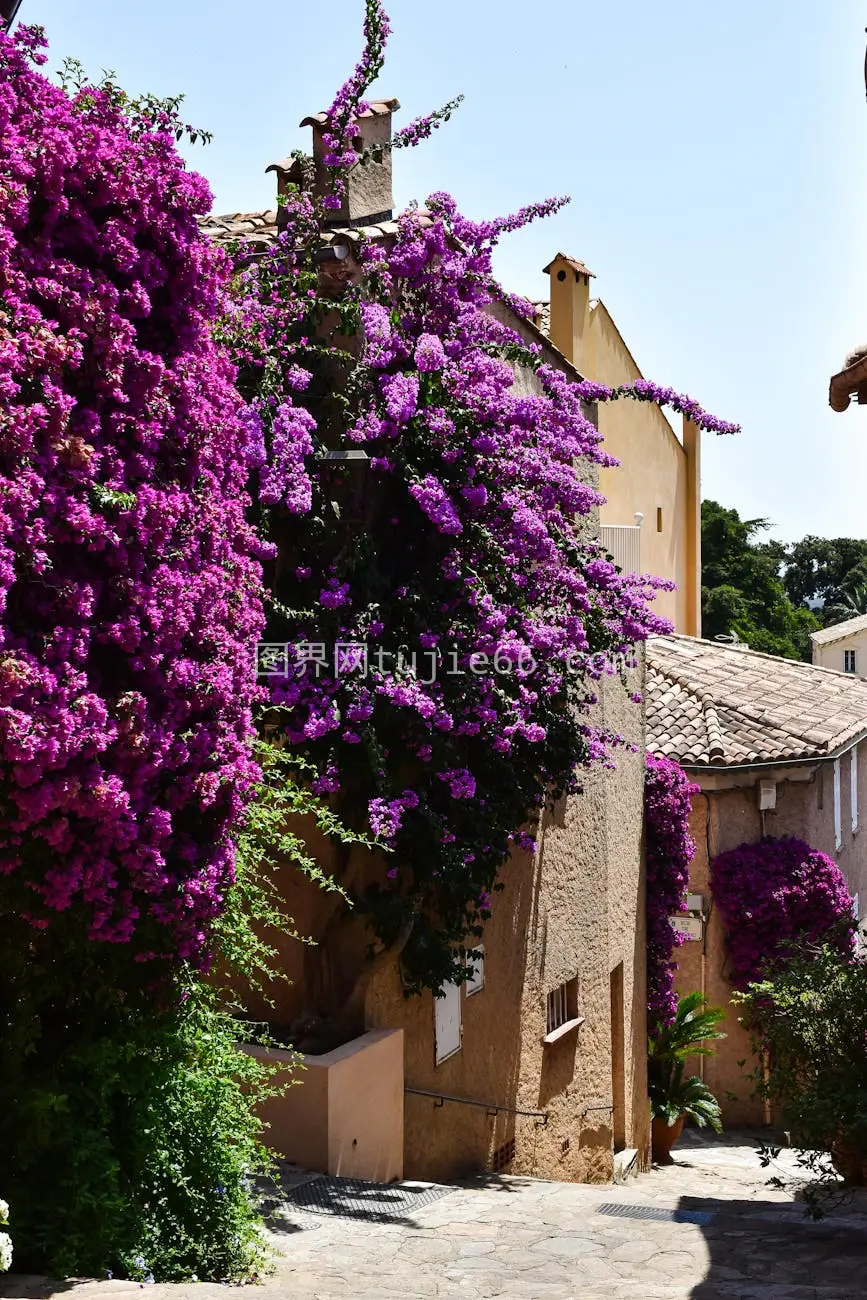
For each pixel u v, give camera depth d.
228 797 5.64
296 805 7.41
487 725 8.87
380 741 8.51
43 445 4.78
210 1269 5.87
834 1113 9.01
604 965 13.40
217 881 5.59
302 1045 8.77
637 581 9.52
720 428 9.54
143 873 5.15
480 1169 10.38
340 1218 7.59
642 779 15.05
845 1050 9.43
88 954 5.42
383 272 8.77
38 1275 5.11
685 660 20.19
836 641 48.78
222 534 5.81
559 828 12.09
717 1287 6.75
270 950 6.72
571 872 12.40
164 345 5.54
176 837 5.51
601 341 19.77
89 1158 5.38
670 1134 15.55
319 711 8.02
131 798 5.10
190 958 5.69
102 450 5.07
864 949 11.55
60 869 4.96
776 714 18.17
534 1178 11.00
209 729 5.54
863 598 80.56
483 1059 10.50
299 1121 8.18
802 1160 9.66
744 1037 17.25
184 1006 6.12
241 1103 6.38
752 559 60.06
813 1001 9.58
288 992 9.12
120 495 4.95
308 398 8.63
